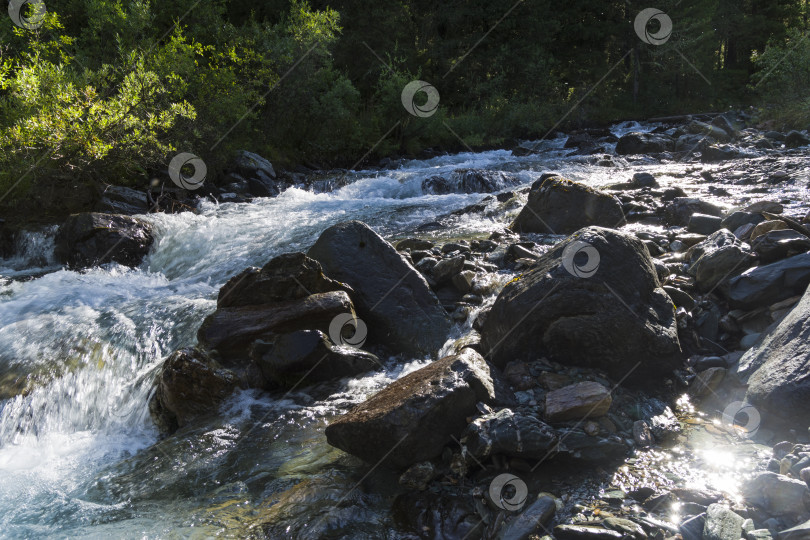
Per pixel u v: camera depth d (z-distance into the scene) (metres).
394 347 4.20
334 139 14.47
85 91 8.24
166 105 9.60
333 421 3.06
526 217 6.21
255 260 6.50
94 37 11.12
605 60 25.64
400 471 2.77
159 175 9.73
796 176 7.39
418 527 2.43
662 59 24.72
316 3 18.69
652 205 6.33
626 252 3.41
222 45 12.67
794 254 3.70
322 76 13.68
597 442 2.67
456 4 22.48
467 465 2.65
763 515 2.18
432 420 2.70
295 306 4.12
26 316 5.22
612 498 2.39
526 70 21.95
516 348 3.35
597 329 3.19
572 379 3.16
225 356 4.04
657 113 23.98
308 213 8.36
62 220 8.05
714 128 13.82
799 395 2.57
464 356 3.07
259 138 12.75
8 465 3.46
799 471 2.31
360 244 4.58
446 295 4.67
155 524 2.67
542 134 20.23
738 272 3.75
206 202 9.23
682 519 2.23
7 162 8.08
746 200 6.22
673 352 3.21
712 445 2.66
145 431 3.79
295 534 2.45
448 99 21.83
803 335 2.82
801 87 15.36
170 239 7.29
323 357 3.76
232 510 2.69
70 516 2.82
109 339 4.70
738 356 3.25
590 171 10.38
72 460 3.45
